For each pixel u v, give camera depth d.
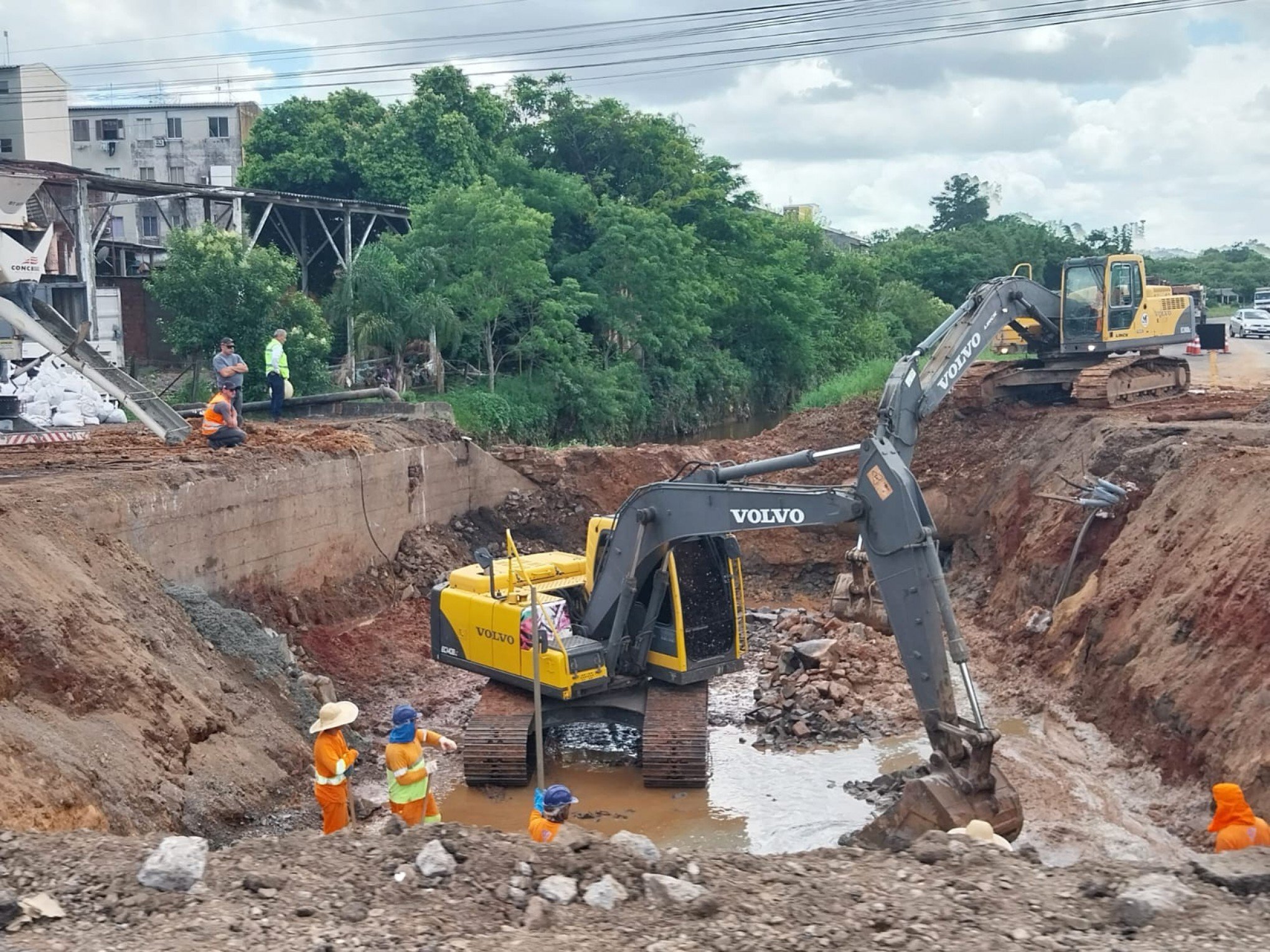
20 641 11.84
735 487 13.78
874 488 12.11
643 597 15.91
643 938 6.29
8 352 26.30
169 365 36.59
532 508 27.05
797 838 13.06
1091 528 19.55
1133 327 25.34
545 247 41.03
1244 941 6.17
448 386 40.81
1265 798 11.48
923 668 11.70
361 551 21.98
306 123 46.88
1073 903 6.78
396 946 6.08
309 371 33.78
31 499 15.02
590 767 15.73
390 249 39.56
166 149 59.62
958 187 111.75
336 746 10.41
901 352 69.38
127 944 6.01
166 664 13.88
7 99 46.91
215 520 17.98
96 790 10.84
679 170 55.12
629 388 45.53
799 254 59.66
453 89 48.16
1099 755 14.80
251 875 6.81
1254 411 22.67
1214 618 14.14
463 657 16.64
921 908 6.66
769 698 17.64
